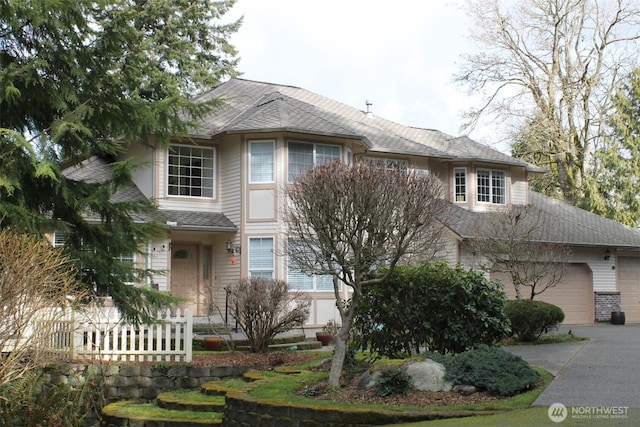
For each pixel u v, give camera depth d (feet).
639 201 114.93
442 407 27.48
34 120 41.22
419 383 30.22
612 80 114.42
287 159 69.72
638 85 118.21
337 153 72.54
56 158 39.75
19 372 29.94
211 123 74.02
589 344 48.75
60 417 31.60
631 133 117.29
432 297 36.42
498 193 89.10
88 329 41.88
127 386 41.04
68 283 30.09
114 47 41.86
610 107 114.93
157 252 67.05
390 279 36.83
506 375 30.01
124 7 42.42
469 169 86.74
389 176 31.68
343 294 71.15
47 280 28.76
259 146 70.64
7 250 27.37
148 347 43.24
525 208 84.43
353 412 27.02
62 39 40.14
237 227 70.49
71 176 67.72
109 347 43.09
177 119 42.34
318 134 69.92
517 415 25.36
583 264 86.79
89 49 40.93
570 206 99.19
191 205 71.72
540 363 37.55
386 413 26.58
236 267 70.18
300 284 69.10
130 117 41.42
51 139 38.37
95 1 40.06
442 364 31.45
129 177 41.34
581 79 112.68
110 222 41.93
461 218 79.15
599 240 85.61
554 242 74.43
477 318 36.14
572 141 113.91
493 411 26.68
